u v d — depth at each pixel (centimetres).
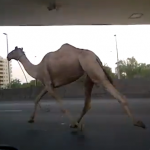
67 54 641
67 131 640
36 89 2316
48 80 671
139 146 466
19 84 3875
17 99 2273
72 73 639
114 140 521
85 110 667
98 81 578
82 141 527
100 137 555
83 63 599
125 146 471
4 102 1980
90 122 759
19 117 984
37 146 505
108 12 955
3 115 1088
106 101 1506
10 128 730
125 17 1034
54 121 823
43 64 689
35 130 680
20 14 938
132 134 570
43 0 799
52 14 952
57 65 650
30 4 834
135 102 1346
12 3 819
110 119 804
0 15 942
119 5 881
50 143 523
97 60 615
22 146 507
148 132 584
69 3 836
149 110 985
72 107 1230
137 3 865
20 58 793
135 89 2000
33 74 746
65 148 480
